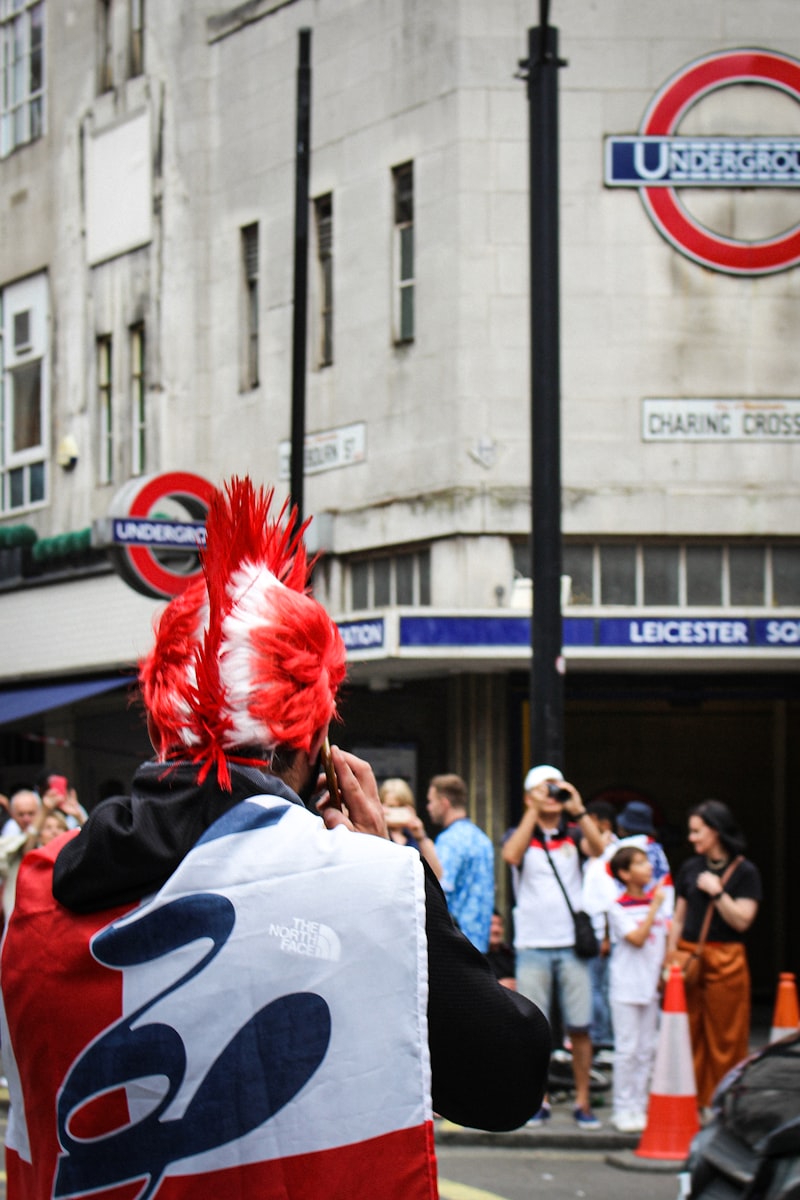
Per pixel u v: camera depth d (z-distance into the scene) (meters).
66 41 22.42
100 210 21.55
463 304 15.99
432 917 1.81
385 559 16.84
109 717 21.02
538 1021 1.88
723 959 9.88
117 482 21.12
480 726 16.38
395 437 16.69
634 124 16.05
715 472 15.95
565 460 15.91
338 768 2.00
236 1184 1.71
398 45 16.80
